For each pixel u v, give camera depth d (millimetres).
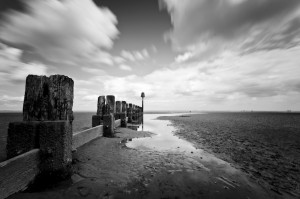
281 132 13109
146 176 3570
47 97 2840
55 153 2752
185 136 10125
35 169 2570
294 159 5562
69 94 3086
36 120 2770
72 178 3043
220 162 4953
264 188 3320
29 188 2436
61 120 2895
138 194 2801
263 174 4094
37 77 2797
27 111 2750
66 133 2902
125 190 2889
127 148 5945
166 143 7523
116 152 5230
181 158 5168
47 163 2707
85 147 5199
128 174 3586
